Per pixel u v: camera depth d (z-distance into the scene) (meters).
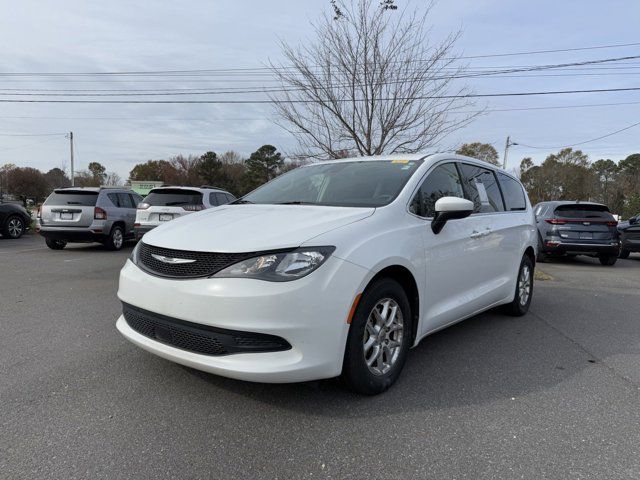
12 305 5.82
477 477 2.41
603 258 12.05
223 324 2.76
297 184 4.46
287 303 2.74
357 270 2.97
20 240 14.71
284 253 2.82
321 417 2.97
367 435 2.78
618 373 3.88
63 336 4.52
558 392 3.47
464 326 5.25
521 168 70.12
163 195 11.12
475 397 3.34
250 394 3.25
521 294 5.70
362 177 4.12
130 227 12.85
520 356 4.25
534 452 2.65
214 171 71.94
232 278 2.79
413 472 2.44
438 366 3.95
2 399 3.15
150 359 3.88
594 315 5.95
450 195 4.26
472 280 4.45
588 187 59.41
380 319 3.28
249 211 3.70
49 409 3.02
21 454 2.52
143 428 2.80
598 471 2.48
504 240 5.04
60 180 75.81
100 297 6.30
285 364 2.77
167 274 3.03
